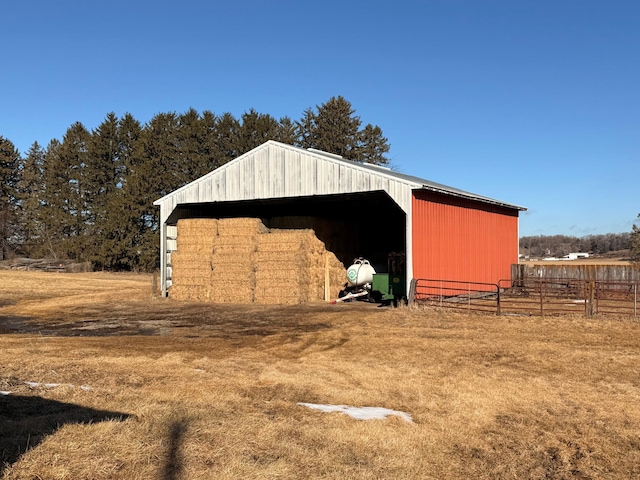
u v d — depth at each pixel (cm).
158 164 5338
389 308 1992
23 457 501
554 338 1348
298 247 2225
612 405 810
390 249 3109
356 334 1439
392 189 2045
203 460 527
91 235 5734
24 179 7231
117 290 3061
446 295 2230
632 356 1142
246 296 2283
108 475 482
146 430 595
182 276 2400
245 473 504
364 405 788
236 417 667
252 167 2394
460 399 821
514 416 756
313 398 808
